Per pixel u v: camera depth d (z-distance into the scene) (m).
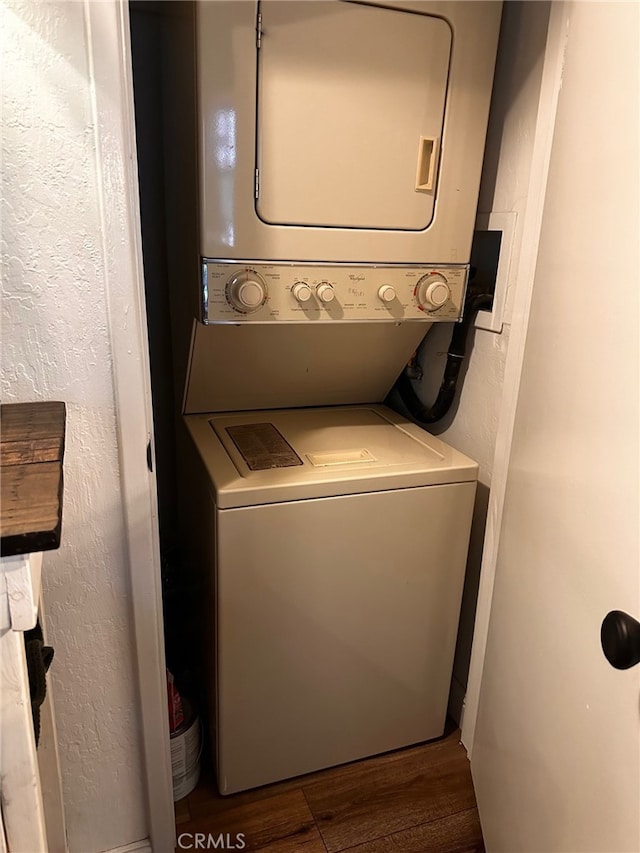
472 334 1.67
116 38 0.91
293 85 1.24
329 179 1.32
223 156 1.23
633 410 0.83
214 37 1.15
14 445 0.79
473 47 1.34
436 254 1.47
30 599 0.63
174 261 1.65
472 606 1.77
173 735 1.56
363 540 1.49
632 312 0.83
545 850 1.09
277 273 1.35
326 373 1.77
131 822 1.38
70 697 1.23
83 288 1.00
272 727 1.58
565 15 1.23
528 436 1.15
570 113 1.00
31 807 0.70
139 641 1.22
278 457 1.52
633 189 0.83
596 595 0.92
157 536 1.19
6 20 0.87
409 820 1.59
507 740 1.25
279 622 1.48
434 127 1.37
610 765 0.89
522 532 1.17
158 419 2.02
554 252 1.05
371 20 1.25
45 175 0.94
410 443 1.67
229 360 1.61
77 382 1.05
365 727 1.71
